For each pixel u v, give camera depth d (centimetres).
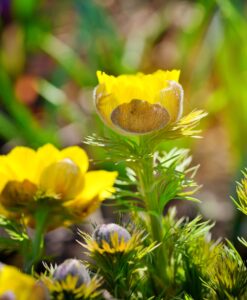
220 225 100
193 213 103
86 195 43
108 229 40
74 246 97
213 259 44
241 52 110
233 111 110
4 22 138
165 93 39
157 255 43
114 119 40
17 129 114
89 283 37
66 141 121
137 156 41
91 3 123
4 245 42
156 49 139
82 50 141
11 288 31
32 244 42
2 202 42
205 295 43
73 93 134
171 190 43
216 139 123
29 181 41
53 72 134
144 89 40
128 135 40
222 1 106
